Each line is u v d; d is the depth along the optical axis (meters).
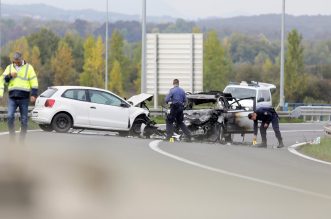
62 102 56.69
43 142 43.16
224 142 60.28
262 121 58.59
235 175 32.97
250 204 25.34
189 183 29.48
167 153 41.47
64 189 25.80
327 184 31.72
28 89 41.97
